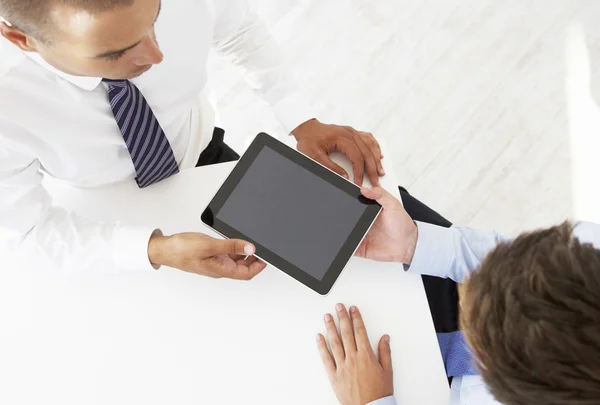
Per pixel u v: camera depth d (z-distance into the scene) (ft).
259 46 3.70
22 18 2.05
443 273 3.10
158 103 3.18
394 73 6.02
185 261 2.88
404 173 5.77
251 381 2.86
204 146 4.01
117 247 2.96
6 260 3.04
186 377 2.88
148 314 2.96
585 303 1.75
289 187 2.90
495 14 6.12
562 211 5.58
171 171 3.22
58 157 2.95
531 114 5.85
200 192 3.21
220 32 3.49
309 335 2.93
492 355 1.89
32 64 2.51
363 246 3.05
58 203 3.19
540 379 1.77
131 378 2.88
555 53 6.00
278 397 2.84
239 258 3.10
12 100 2.56
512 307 1.83
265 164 2.93
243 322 2.95
